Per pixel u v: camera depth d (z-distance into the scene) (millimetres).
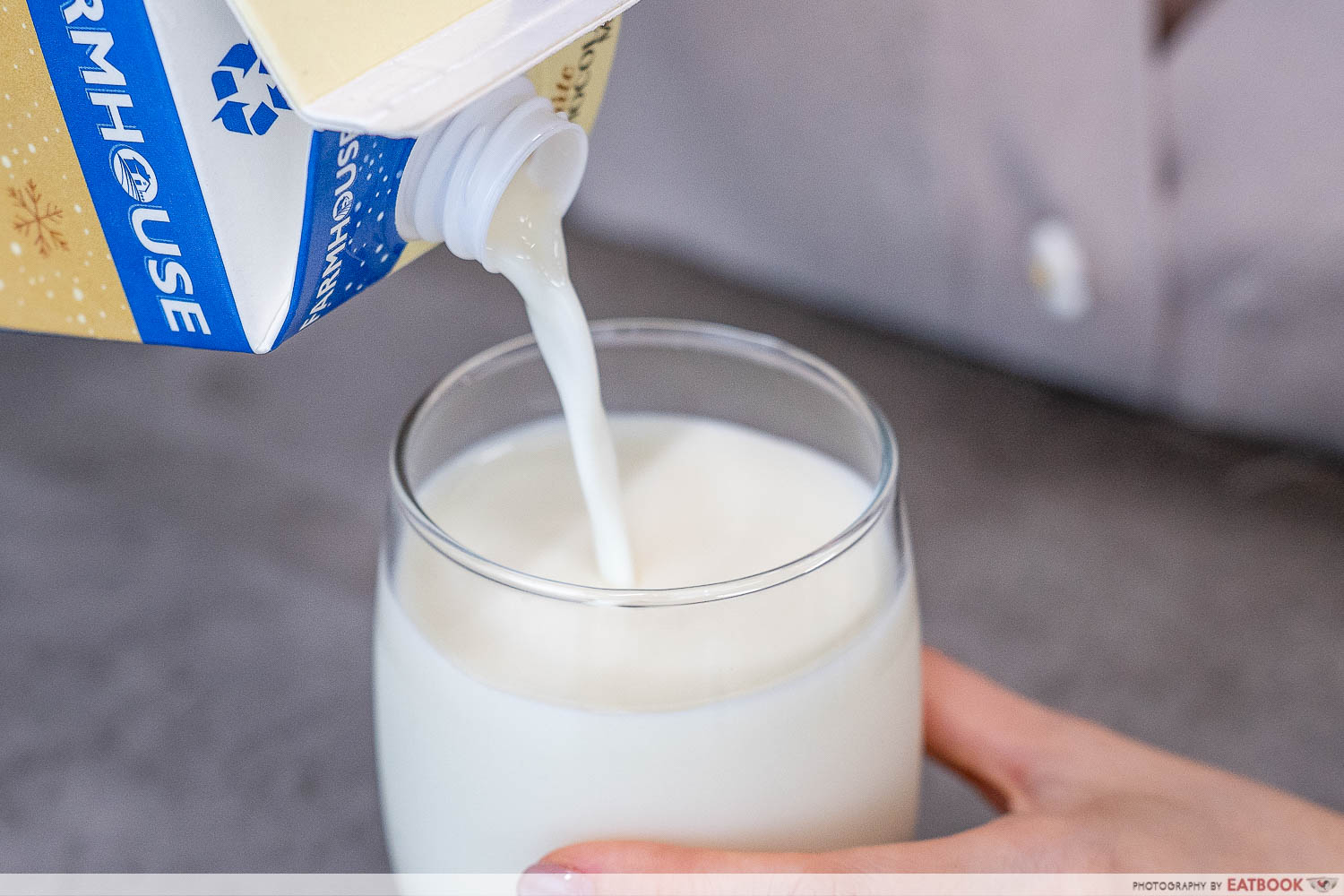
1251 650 397
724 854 278
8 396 482
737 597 273
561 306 291
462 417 317
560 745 275
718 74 542
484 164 264
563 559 307
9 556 417
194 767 368
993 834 304
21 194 260
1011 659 396
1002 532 431
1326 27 430
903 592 297
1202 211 475
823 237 566
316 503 437
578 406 295
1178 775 328
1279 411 490
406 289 548
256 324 257
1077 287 511
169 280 257
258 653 395
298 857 349
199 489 440
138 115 246
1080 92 471
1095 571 419
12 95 251
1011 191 509
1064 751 335
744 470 325
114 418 470
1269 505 442
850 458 316
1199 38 449
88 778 365
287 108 250
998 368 518
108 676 388
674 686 274
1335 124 438
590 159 606
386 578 299
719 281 568
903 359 515
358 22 243
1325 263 455
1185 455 464
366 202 261
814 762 282
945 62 486
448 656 280
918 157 518
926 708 345
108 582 412
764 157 555
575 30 249
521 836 281
